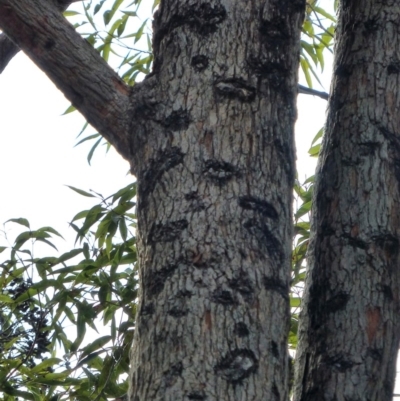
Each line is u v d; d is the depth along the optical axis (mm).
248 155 2438
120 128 2623
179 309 2262
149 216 2422
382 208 2832
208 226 2340
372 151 2906
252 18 2584
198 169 2412
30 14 2740
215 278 2283
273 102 2525
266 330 2270
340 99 3039
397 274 2775
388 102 2975
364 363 2656
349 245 2803
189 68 2539
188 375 2191
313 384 2682
